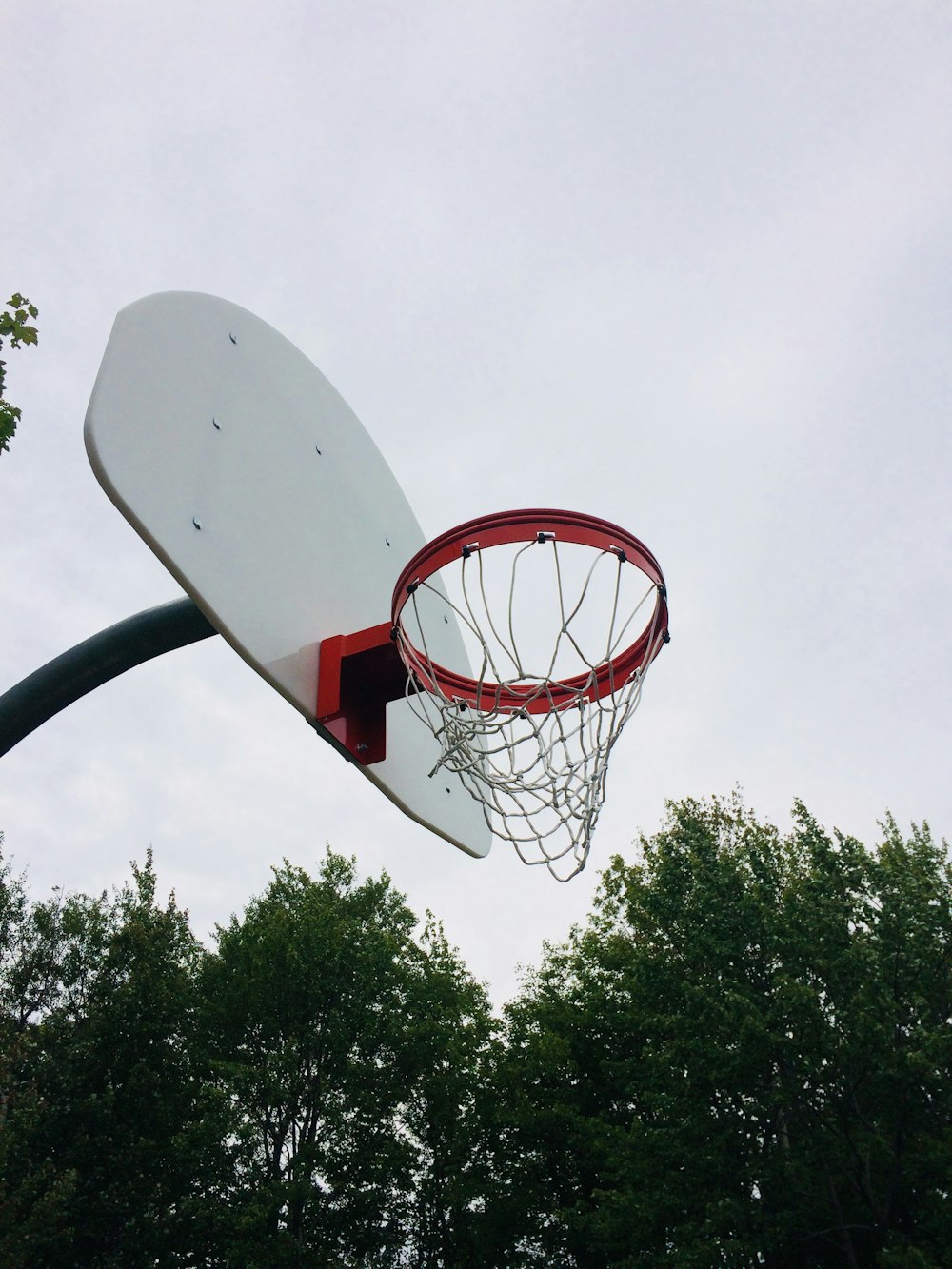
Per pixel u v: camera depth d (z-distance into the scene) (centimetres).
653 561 426
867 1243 1516
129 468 335
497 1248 1802
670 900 1697
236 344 437
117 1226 1773
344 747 405
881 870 1548
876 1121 1443
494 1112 1847
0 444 575
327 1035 2034
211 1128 1866
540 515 411
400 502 542
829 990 1477
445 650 485
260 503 406
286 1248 1742
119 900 2180
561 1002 1941
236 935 2259
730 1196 1425
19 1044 1806
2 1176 1688
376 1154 1927
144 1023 1933
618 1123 1781
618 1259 1703
